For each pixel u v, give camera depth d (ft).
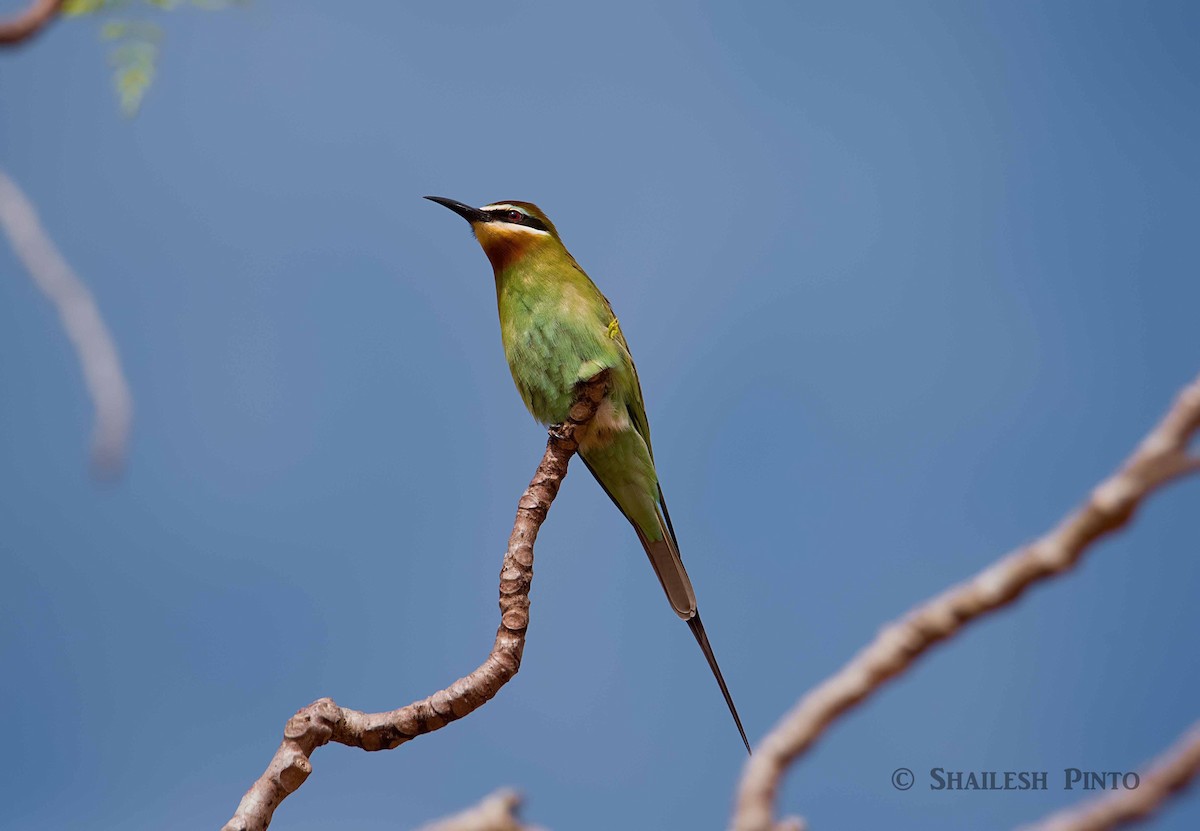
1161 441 12.73
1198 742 12.32
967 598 13.66
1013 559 13.56
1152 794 12.33
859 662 14.08
